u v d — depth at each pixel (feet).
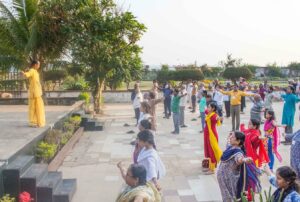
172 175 27.84
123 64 60.08
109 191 24.21
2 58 52.24
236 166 18.26
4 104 59.72
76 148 37.01
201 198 22.94
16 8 49.73
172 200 22.59
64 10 53.01
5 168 19.79
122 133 45.93
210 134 27.84
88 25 55.83
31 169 21.68
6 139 26.08
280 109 72.33
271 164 27.12
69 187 22.86
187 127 50.65
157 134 45.37
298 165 20.17
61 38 54.39
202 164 28.68
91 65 59.26
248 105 81.25
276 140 27.35
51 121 35.12
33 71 31.35
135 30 59.52
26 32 50.78
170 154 34.71
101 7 58.03
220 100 54.70
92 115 56.13
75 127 44.04
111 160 32.35
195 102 66.80
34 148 26.68
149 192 11.78
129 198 11.62
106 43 56.80
